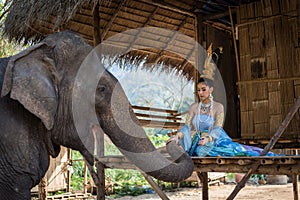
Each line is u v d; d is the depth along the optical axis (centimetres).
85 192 1127
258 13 699
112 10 666
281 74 669
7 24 579
